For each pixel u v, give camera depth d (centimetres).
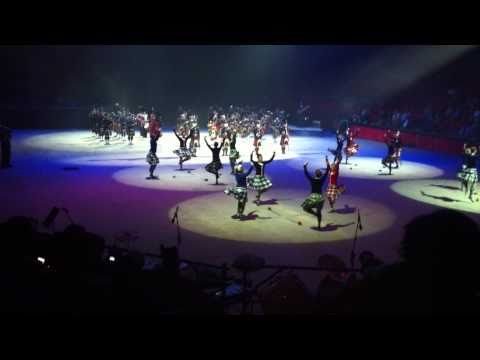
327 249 1406
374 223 1692
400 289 233
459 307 221
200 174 2531
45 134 4350
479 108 3950
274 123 4225
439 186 2384
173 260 712
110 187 2167
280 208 1869
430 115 4291
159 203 1897
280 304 515
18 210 1730
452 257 224
